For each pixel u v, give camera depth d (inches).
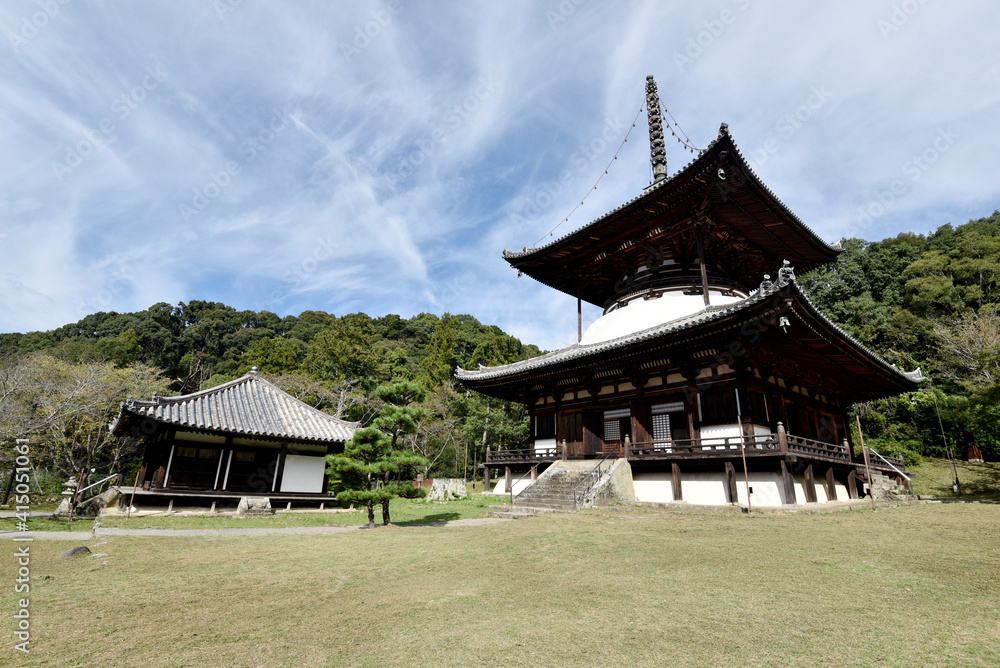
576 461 934.4
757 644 205.8
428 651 205.0
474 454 1995.6
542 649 205.0
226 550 465.7
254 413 928.3
